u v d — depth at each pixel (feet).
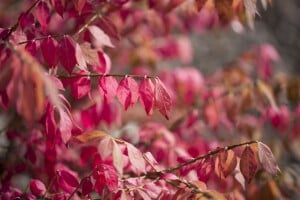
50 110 6.76
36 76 4.95
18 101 5.15
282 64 23.41
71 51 6.90
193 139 11.43
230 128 11.87
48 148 8.24
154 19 11.57
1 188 8.38
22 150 9.84
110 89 7.10
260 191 9.65
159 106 6.91
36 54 7.79
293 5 25.32
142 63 13.99
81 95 7.29
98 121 9.61
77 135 7.32
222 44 22.40
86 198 7.50
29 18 7.52
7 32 7.13
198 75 12.56
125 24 11.26
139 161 6.83
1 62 5.86
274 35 24.17
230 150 7.00
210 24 13.60
